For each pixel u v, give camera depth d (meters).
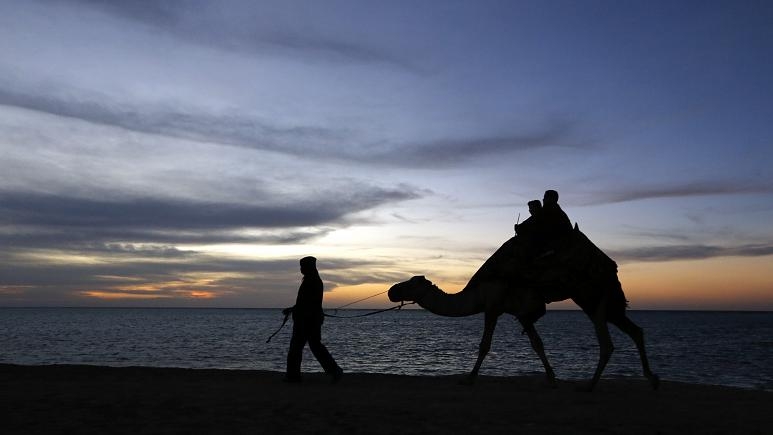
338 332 100.69
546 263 11.18
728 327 145.25
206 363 35.53
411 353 47.09
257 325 127.69
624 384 12.53
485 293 11.81
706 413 8.83
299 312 12.40
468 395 10.46
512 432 7.42
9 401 9.16
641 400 10.12
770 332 110.62
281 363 35.44
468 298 11.90
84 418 7.96
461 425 7.77
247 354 43.75
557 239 11.16
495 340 71.00
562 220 11.23
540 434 7.34
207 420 7.91
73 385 11.32
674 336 92.06
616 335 95.25
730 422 8.15
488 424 7.85
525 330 12.02
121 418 7.99
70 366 14.68
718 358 44.97
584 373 31.08
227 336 76.12
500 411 8.79
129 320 174.62
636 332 11.52
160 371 13.95
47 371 13.73
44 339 66.19
